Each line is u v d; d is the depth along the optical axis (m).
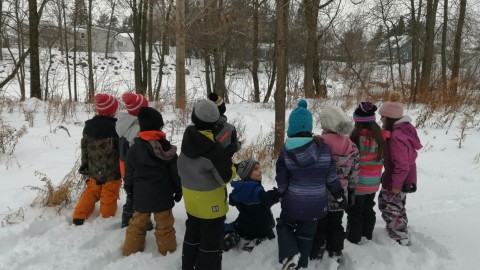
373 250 3.80
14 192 4.75
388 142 3.83
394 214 3.97
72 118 10.30
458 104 10.92
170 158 3.50
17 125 9.02
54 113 10.26
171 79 30.72
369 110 3.66
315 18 14.04
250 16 14.40
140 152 3.46
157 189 3.51
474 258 3.63
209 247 3.25
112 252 3.65
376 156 3.67
